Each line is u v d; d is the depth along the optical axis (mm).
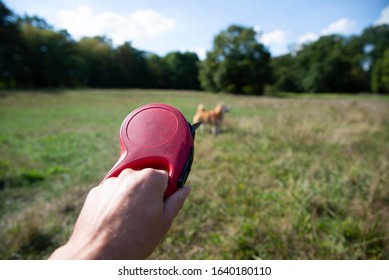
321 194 2752
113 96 21344
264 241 2094
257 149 4785
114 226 459
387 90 41688
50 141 5906
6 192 3244
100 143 5680
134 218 469
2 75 31750
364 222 2209
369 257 1889
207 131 6598
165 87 51656
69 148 5301
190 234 2293
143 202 484
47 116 10281
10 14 30547
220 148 4852
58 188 3350
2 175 3684
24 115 10570
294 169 3672
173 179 565
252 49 34156
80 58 36625
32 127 7805
